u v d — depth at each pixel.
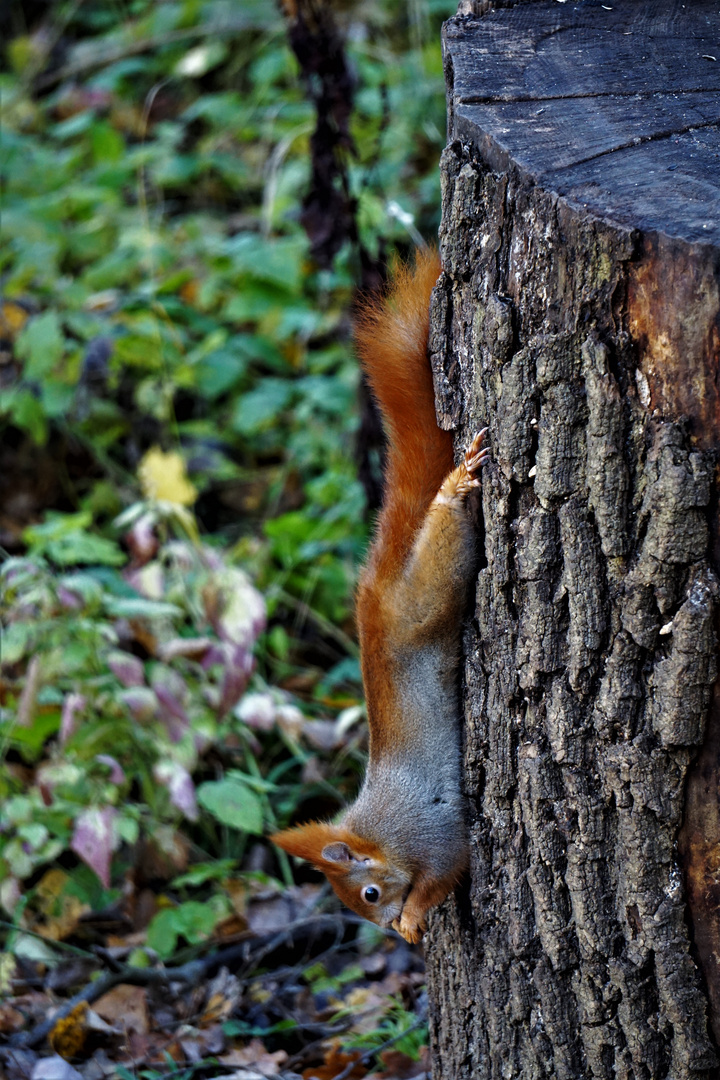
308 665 8.47
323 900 6.74
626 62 4.51
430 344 4.52
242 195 11.34
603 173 3.81
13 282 9.79
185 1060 5.68
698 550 3.66
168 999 6.11
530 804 4.29
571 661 4.03
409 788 4.93
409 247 7.89
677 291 3.49
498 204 3.98
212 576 6.98
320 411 9.48
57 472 9.80
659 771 3.89
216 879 6.94
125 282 10.49
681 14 4.85
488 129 4.06
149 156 10.87
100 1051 5.74
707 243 3.39
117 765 6.38
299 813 7.44
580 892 4.17
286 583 8.64
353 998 6.05
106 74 12.15
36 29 14.15
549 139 4.00
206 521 9.53
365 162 9.02
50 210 10.66
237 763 7.60
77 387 9.34
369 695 5.16
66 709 6.34
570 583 3.96
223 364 9.55
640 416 3.69
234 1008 6.00
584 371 3.75
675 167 3.81
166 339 9.34
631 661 3.88
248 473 9.61
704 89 4.29
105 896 6.77
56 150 12.30
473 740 4.63
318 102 7.06
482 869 4.67
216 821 7.38
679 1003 4.03
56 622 6.55
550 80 4.38
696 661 3.72
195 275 10.30
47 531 6.93
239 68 12.23
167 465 7.55
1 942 6.55
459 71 4.46
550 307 3.81
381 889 5.14
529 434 3.98
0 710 6.85
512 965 4.53
